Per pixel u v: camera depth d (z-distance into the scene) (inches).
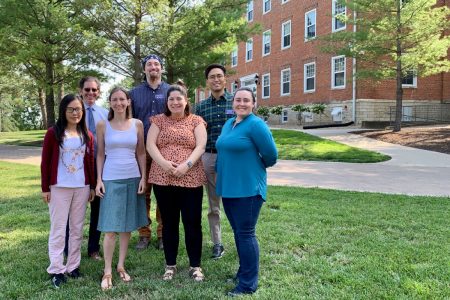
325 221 238.2
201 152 161.2
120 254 166.1
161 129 163.8
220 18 653.9
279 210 266.8
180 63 657.0
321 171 442.6
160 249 198.5
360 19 712.4
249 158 150.5
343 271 163.2
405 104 909.2
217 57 646.5
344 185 363.6
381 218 244.4
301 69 1082.7
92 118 191.5
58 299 143.2
